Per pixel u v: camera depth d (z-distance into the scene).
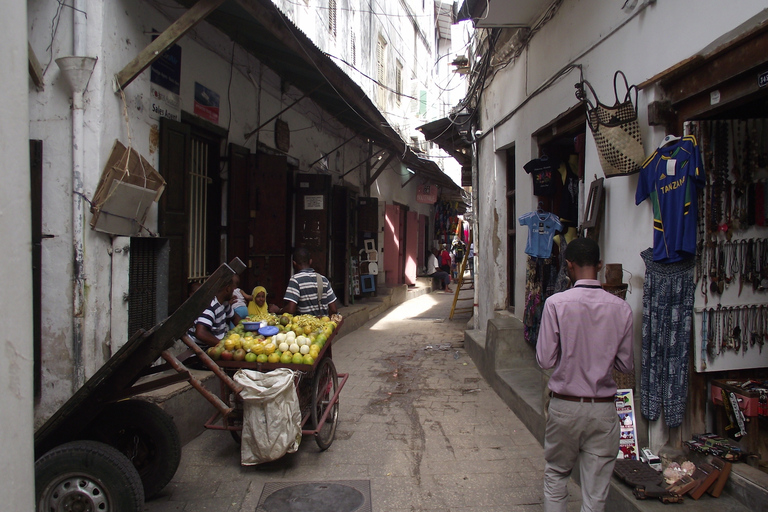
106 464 2.78
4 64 1.68
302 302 5.18
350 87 7.53
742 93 2.88
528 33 6.17
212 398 3.28
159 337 3.11
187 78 5.52
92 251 4.05
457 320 11.97
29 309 1.76
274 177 7.20
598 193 4.30
